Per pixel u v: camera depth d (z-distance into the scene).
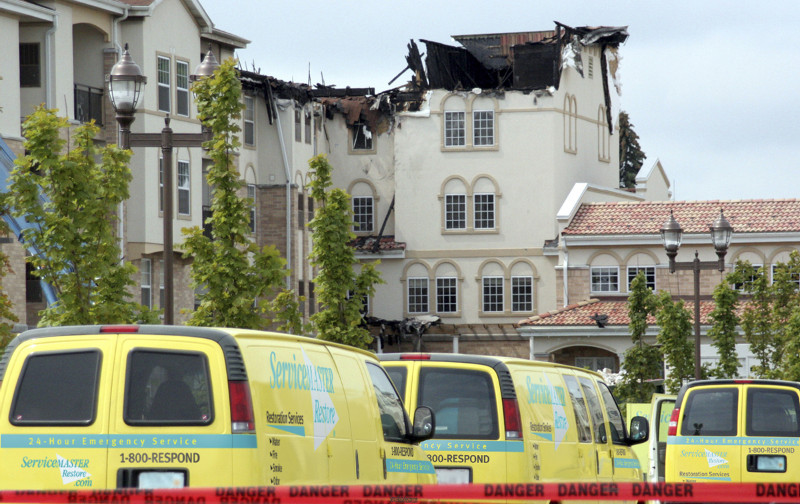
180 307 124.69
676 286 160.12
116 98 54.31
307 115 159.62
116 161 53.84
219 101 66.50
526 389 36.56
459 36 191.50
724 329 115.50
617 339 153.50
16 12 103.50
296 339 25.34
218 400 22.61
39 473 22.97
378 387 30.72
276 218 150.88
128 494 19.50
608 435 45.69
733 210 163.25
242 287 65.81
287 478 23.55
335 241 83.62
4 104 103.06
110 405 22.83
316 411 25.34
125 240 116.56
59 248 51.72
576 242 163.38
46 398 23.20
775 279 115.00
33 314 109.31
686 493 18.95
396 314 176.88
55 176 51.75
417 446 32.50
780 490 18.78
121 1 119.56
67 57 109.88
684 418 48.25
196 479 22.45
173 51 123.44
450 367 35.41
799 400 47.12
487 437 34.84
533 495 18.88
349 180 180.88
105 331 23.25
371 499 19.45
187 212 125.62
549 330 154.25
